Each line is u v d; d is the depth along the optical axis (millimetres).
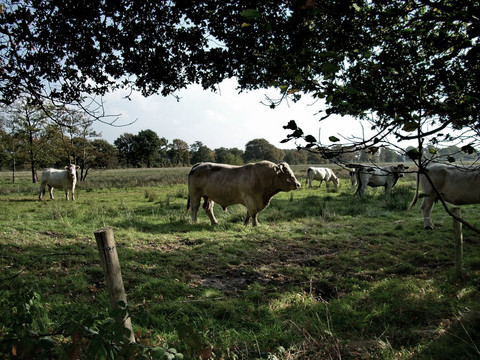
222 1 3773
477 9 1649
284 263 5863
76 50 4547
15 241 6645
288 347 3201
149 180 27312
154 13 4711
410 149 1914
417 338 3324
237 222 9305
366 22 2018
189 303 4109
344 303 4031
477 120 1829
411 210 10727
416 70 2018
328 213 10016
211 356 2912
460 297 4125
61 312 3740
